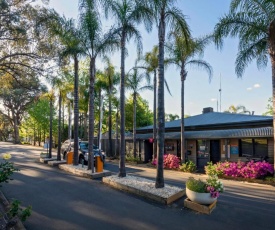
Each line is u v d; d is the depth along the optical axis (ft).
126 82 74.84
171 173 50.60
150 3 31.27
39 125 139.23
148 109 120.98
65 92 62.13
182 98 56.44
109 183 33.91
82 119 122.72
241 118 59.36
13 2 45.70
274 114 39.29
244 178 42.06
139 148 74.69
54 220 20.47
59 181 36.14
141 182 32.42
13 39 48.34
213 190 23.44
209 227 19.44
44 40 49.83
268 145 49.01
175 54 55.72
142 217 21.48
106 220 20.67
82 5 41.50
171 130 69.41
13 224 18.19
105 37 43.60
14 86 64.54
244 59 41.83
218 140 58.65
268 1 37.99
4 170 21.17
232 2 40.50
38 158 70.79
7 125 220.64
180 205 24.81
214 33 42.27
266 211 23.54
